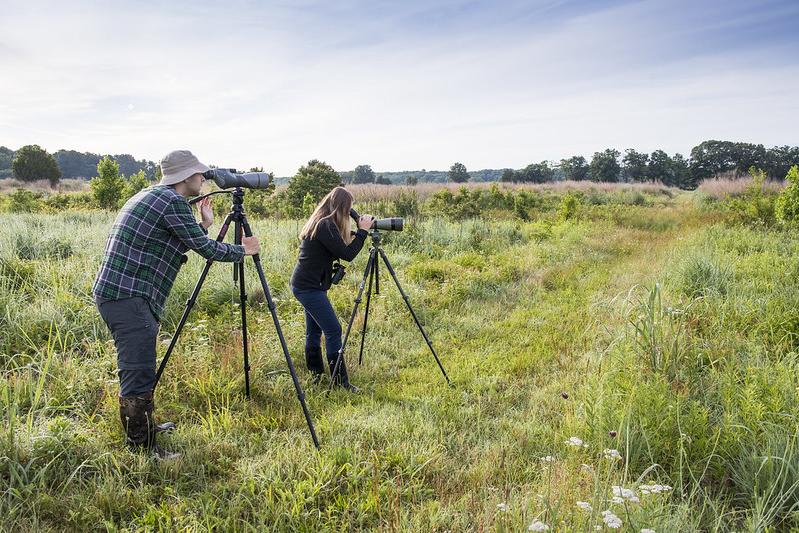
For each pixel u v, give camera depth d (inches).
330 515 107.7
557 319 254.8
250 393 160.9
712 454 119.3
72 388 152.2
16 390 137.7
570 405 156.9
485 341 226.1
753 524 98.7
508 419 154.8
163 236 122.5
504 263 376.2
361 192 1016.9
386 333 230.2
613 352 178.2
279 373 179.9
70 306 207.2
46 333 188.5
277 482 114.7
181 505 107.4
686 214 751.7
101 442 127.8
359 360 195.3
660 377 155.3
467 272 336.5
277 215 658.8
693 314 216.8
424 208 773.3
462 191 861.2
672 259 361.1
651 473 124.0
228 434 136.2
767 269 299.4
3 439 116.5
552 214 795.4
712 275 273.9
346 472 122.8
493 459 129.1
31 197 754.8
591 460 125.6
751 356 173.6
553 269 361.7
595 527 89.7
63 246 307.0
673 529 97.9
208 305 238.8
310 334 178.9
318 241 165.8
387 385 179.5
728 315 218.8
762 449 121.7
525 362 199.9
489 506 106.7
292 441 135.6
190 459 124.4
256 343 192.7
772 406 136.6
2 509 102.0
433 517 106.3
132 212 119.3
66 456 122.6
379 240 178.1
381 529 101.7
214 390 159.8
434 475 126.0
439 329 240.5
